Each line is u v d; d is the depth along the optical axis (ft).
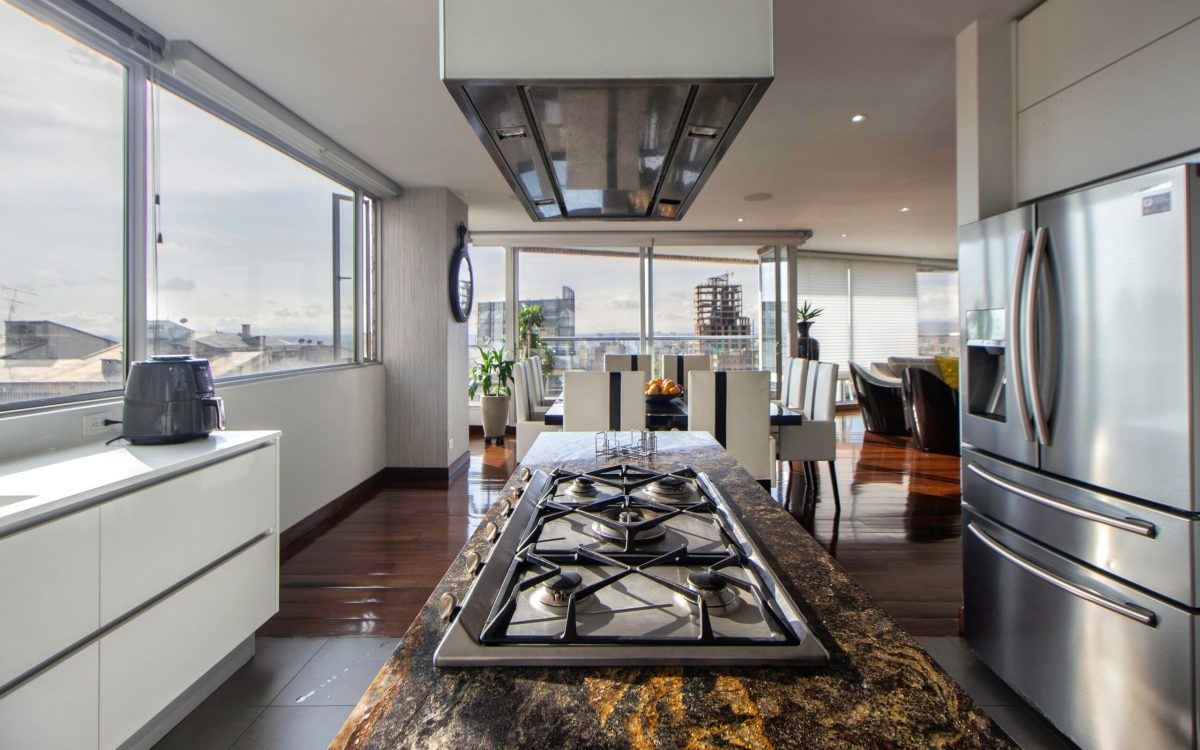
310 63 9.02
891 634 2.23
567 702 1.82
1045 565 5.99
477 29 3.39
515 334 24.45
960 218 8.30
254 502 6.95
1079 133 6.82
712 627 2.27
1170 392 4.75
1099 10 6.52
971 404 7.25
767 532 3.41
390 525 12.44
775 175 15.25
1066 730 5.76
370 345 16.15
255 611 6.98
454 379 17.20
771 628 2.20
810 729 1.68
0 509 4.17
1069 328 5.65
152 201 8.29
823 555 3.04
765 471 11.41
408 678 1.96
